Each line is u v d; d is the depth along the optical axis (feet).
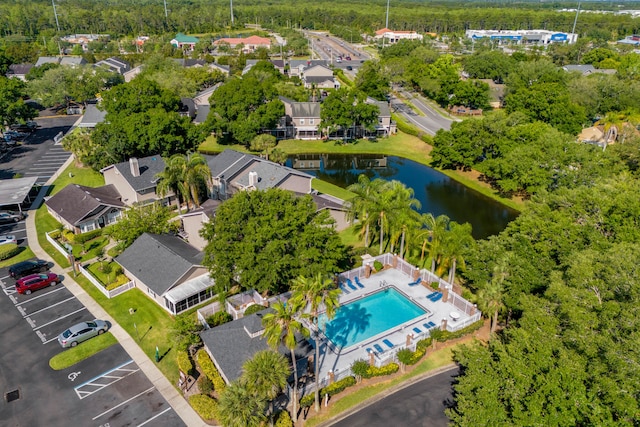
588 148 250.16
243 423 98.78
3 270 184.24
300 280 117.50
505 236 164.76
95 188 239.30
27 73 501.97
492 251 155.94
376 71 466.29
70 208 217.77
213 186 258.16
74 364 136.67
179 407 122.62
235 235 152.15
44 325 153.07
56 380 130.72
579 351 101.14
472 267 161.27
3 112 330.54
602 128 373.61
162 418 119.14
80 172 284.82
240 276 150.20
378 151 353.92
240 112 342.23
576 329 104.53
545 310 117.91
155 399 125.08
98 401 124.06
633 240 147.43
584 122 347.15
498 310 150.41
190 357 138.72
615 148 258.78
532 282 142.82
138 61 579.48
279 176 234.58
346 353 142.92
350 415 122.62
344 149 357.41
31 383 129.49
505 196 276.21
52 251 199.21
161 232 194.08
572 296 113.09
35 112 360.28
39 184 266.77
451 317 157.48
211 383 126.00
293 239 151.94
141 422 117.91
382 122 376.89
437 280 176.35
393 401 127.24
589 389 92.84
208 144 358.64
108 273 180.96
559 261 151.02
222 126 344.90
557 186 247.09
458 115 432.25
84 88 414.21
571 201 171.63
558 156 247.09
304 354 131.44
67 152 320.09
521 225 160.25
